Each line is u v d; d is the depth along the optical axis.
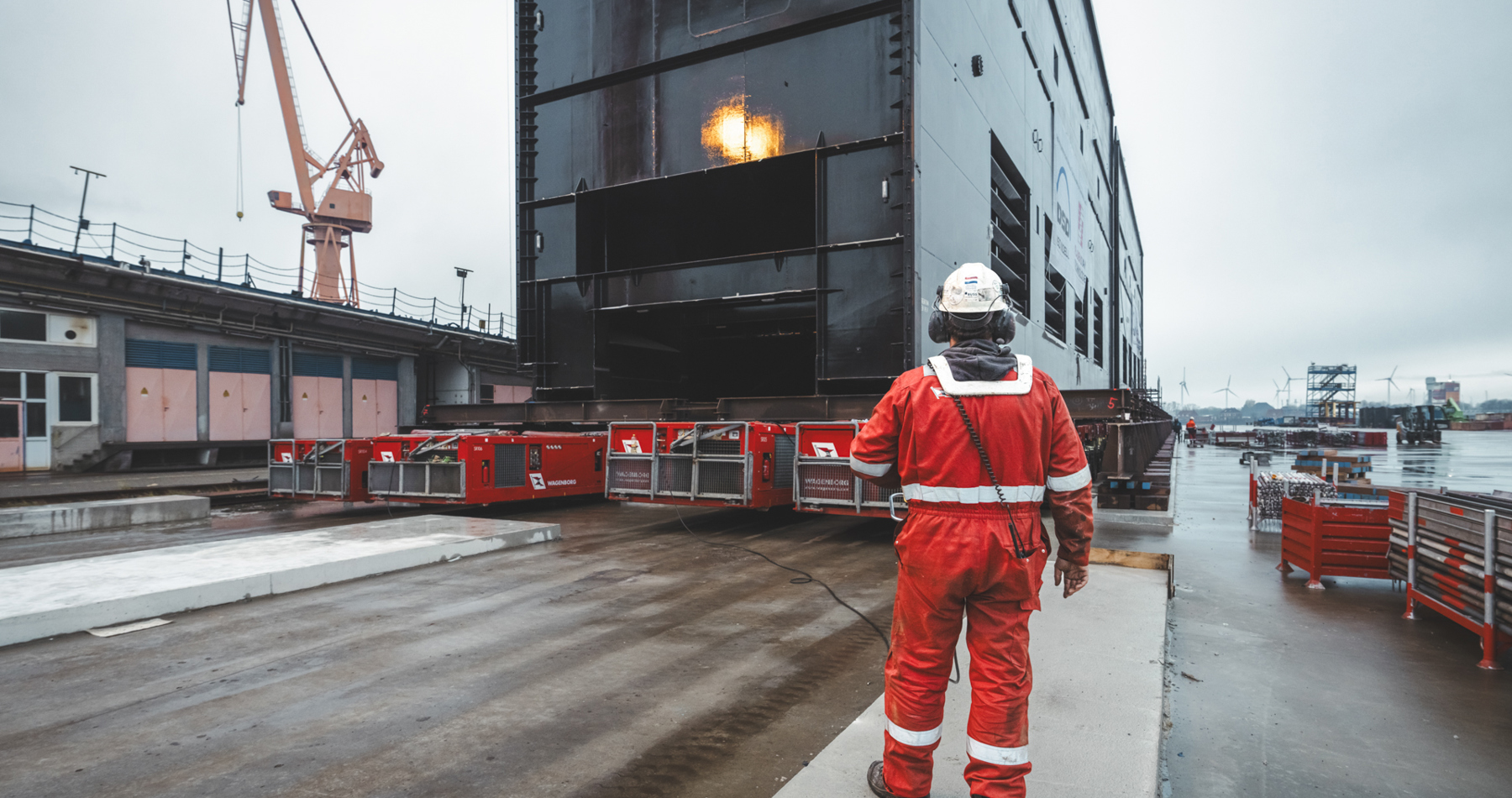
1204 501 11.81
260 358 23.86
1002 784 1.91
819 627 4.59
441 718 3.16
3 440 18.42
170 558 5.93
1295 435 37.47
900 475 2.09
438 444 9.50
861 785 2.25
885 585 5.75
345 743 2.92
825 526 9.02
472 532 7.38
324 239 50.00
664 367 13.76
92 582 5.02
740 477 8.30
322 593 5.43
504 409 12.89
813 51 10.17
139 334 20.98
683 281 11.20
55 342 19.30
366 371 27.48
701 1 10.96
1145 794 2.16
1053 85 19.95
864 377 9.74
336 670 3.77
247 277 23.38
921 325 9.60
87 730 3.03
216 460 22.83
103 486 14.49
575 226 11.99
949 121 10.99
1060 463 2.03
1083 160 25.38
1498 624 3.89
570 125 12.14
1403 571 5.12
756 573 6.21
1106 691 2.97
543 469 10.36
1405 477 15.93
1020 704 1.94
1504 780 2.68
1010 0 15.26
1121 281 38.38
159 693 3.45
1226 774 2.73
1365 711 3.32
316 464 10.66
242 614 4.84
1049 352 18.42
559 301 12.25
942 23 10.76
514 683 3.59
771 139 10.39
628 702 3.35
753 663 3.89
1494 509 4.12
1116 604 4.31
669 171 11.20
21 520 8.26
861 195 9.80
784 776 2.64
